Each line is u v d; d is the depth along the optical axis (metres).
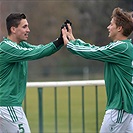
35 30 78.81
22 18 15.91
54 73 84.88
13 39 16.00
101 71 85.19
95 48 15.13
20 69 15.73
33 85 19.59
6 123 15.67
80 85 19.39
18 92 15.73
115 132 15.19
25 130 15.78
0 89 15.68
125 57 15.04
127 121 15.16
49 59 87.50
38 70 84.94
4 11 62.84
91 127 31.38
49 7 79.75
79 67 87.19
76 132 29.95
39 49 15.42
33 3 75.88
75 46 15.22
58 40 15.55
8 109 15.56
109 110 15.20
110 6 69.44
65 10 79.62
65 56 88.56
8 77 15.56
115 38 15.48
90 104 39.50
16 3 66.56
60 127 33.16
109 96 15.25
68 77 84.19
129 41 15.34
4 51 15.46
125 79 15.06
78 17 77.62
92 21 75.50
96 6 75.31
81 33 76.00
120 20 15.26
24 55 15.36
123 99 14.99
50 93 49.59
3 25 55.66
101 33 74.38
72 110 40.78
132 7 59.75
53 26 80.25
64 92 49.06
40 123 20.67
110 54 14.99
